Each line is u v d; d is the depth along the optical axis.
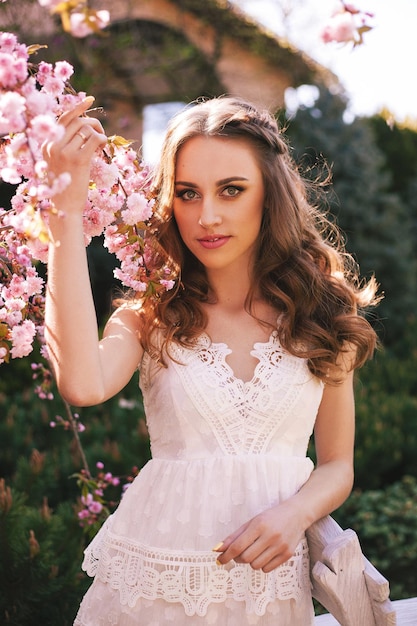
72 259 1.33
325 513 1.55
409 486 4.07
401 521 3.77
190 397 1.56
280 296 1.69
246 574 1.49
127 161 1.54
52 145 1.29
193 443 1.56
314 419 1.65
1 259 1.55
